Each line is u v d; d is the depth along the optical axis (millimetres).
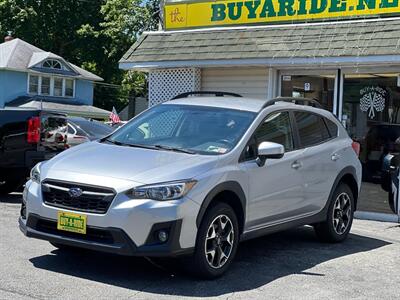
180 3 8086
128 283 3709
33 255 4266
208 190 3707
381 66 6820
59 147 7027
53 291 3469
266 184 4266
